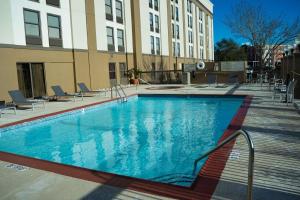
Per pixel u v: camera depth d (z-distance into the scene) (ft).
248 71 82.94
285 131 22.30
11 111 38.78
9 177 14.62
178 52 128.16
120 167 20.65
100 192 12.42
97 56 69.26
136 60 88.48
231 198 11.28
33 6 51.42
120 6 81.25
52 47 55.52
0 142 28.30
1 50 44.96
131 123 34.68
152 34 101.30
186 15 138.00
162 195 11.81
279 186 12.34
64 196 12.27
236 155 16.47
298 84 39.70
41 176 14.57
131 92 58.85
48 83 54.70
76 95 52.21
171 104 48.24
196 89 60.54
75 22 61.67
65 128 32.99
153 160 21.79
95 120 36.83
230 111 40.75
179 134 29.14
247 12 97.81
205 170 14.23
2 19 45.34
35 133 31.30
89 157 23.15
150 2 99.66
